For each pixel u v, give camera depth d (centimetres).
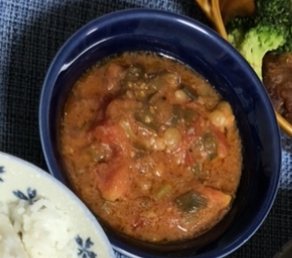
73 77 24
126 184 24
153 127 24
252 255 27
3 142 25
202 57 26
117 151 24
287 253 25
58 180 21
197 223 25
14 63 25
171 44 26
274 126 25
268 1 27
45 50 26
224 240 24
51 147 21
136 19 24
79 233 21
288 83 28
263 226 28
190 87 26
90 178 23
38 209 21
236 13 29
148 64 26
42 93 22
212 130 26
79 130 24
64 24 27
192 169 25
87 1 27
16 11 26
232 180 26
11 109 25
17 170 21
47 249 22
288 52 29
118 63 26
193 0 29
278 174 25
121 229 24
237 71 26
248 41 28
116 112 24
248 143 26
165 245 24
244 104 26
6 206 22
